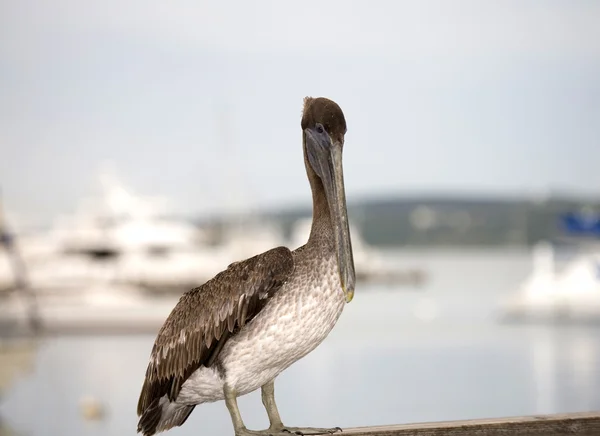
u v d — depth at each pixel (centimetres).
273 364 498
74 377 2772
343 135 498
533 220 14562
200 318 505
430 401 2172
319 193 509
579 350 3195
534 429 486
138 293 5375
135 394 2434
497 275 10338
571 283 4166
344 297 486
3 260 5206
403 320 4734
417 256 16588
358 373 2753
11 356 2748
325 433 494
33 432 1898
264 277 487
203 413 1955
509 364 2889
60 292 5328
